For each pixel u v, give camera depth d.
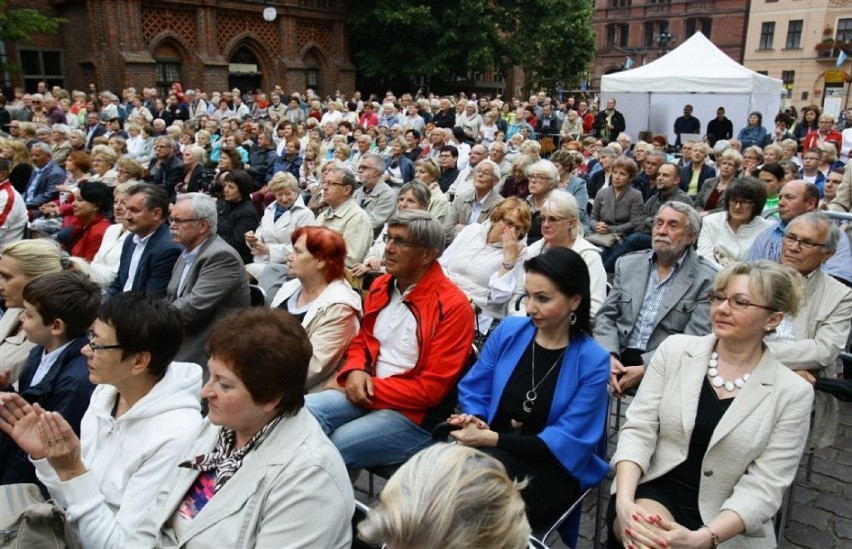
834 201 6.45
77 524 2.00
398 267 3.02
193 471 2.03
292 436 1.92
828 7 46.53
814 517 3.31
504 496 1.13
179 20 22.17
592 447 2.52
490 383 2.81
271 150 10.95
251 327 1.92
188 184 8.59
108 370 2.25
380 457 2.83
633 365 3.61
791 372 2.35
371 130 13.45
